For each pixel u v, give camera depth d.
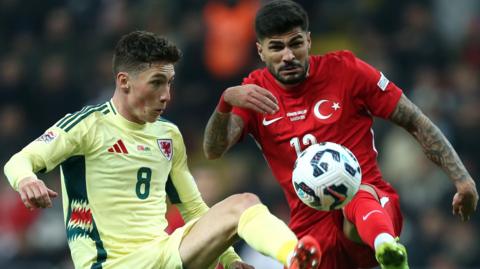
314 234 26.52
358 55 56.59
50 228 49.56
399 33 57.69
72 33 58.25
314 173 23.64
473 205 26.41
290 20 25.48
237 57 56.34
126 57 25.16
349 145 26.31
